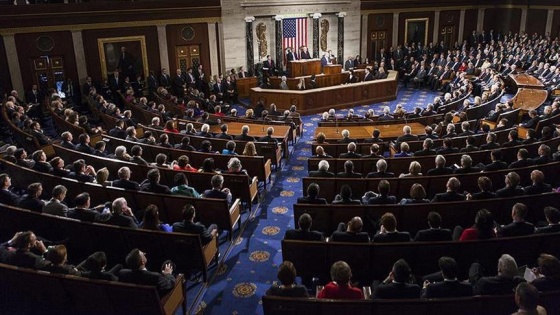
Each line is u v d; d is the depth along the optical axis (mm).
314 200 6934
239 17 21781
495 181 8141
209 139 11141
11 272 4828
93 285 4660
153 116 14453
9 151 9484
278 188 10203
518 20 30234
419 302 4172
